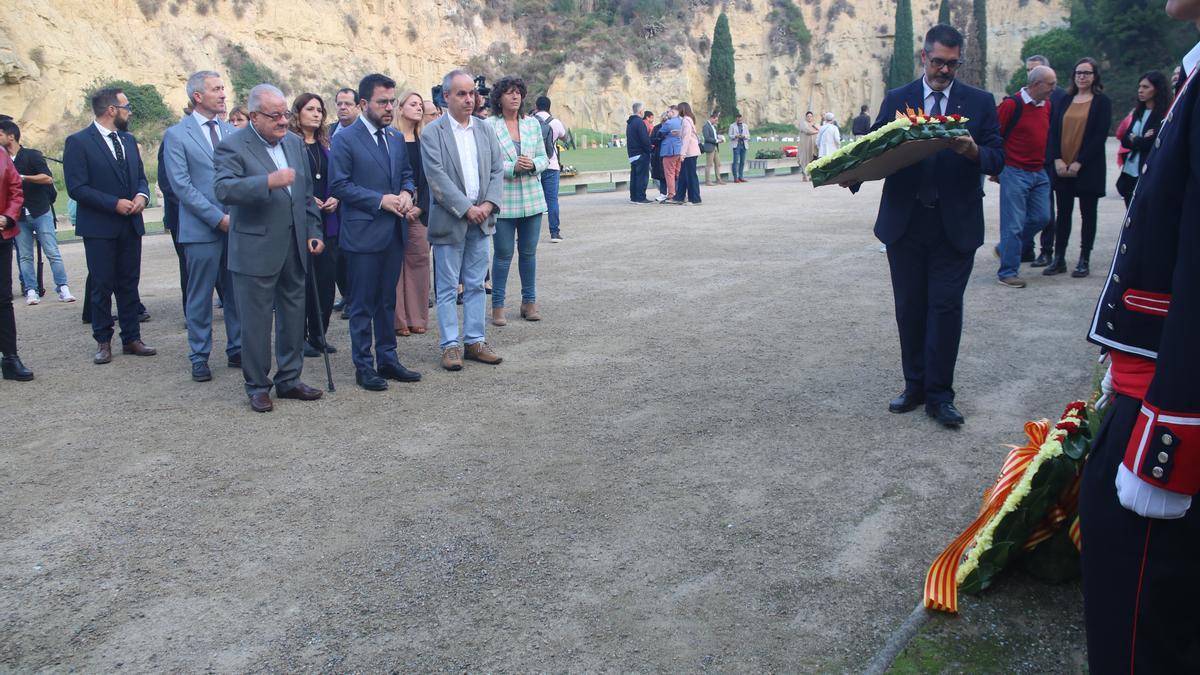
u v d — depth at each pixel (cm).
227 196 550
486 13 6144
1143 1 4681
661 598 341
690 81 6506
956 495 423
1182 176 187
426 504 430
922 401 546
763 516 407
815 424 525
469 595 347
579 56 6153
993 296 852
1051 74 838
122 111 730
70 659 311
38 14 3691
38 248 1030
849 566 361
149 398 623
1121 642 202
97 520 422
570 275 1059
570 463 477
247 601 347
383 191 625
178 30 4322
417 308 793
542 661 303
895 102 525
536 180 793
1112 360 208
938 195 500
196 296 661
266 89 566
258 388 585
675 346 713
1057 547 326
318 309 617
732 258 1135
